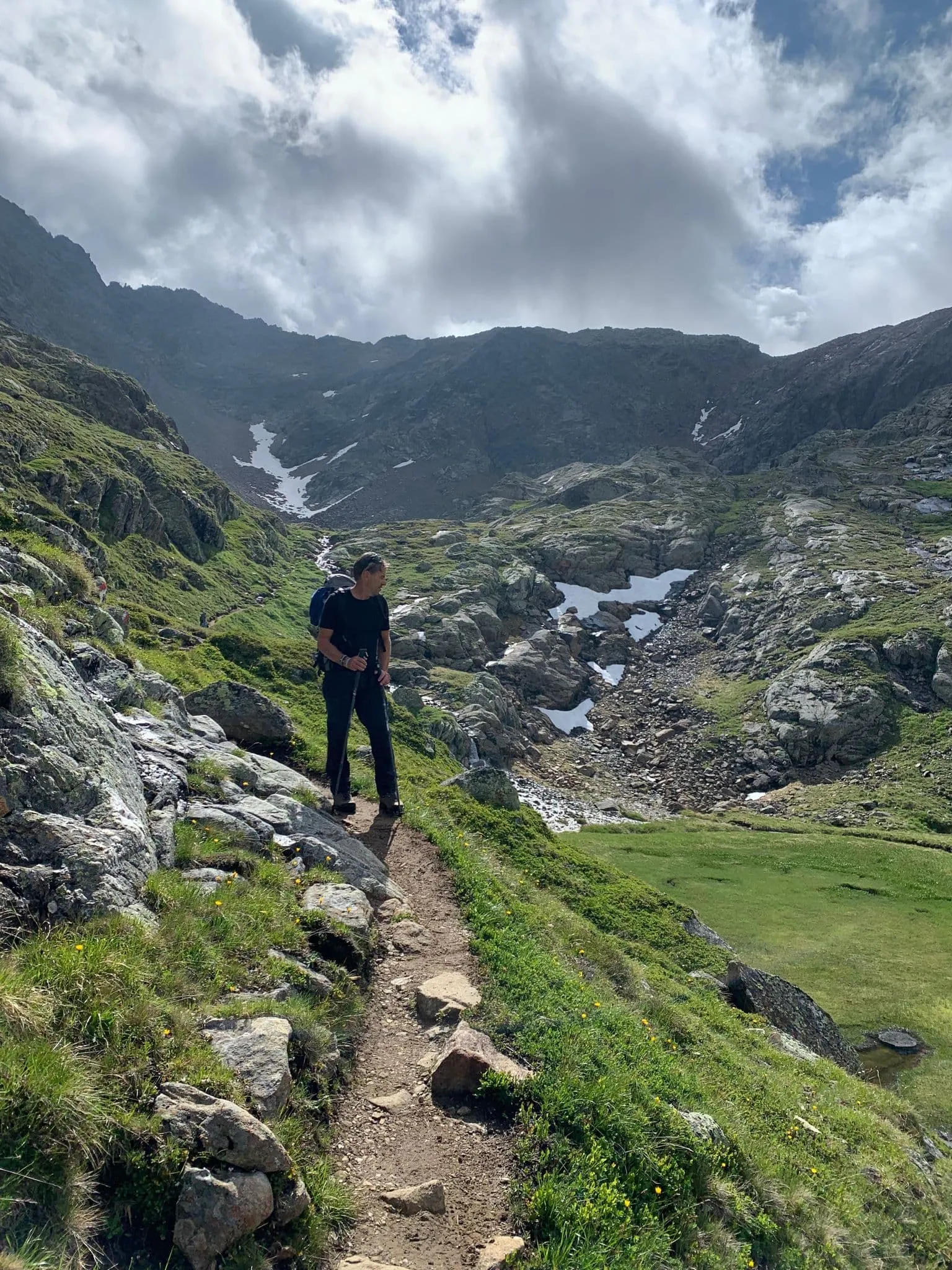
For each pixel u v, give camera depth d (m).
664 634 119.62
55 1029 4.89
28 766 6.89
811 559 124.38
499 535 165.00
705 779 77.19
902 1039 27.16
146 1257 4.13
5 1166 3.94
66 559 18.72
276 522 188.62
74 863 6.40
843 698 80.62
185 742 12.55
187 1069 5.17
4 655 7.57
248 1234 4.41
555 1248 5.21
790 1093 13.82
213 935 7.06
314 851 10.35
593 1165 6.17
